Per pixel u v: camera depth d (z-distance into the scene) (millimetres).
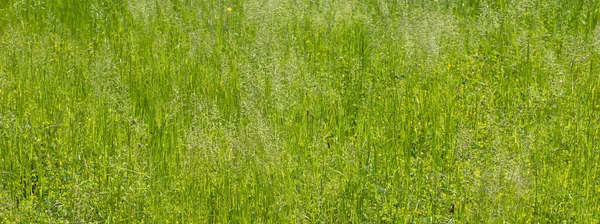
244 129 6711
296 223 5484
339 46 9516
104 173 6004
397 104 7602
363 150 6559
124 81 8219
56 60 8750
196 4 11156
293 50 8781
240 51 9133
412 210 5668
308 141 6723
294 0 10680
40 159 6254
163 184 6008
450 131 7004
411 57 8625
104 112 7191
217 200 5785
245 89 7801
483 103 7645
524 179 5805
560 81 7789
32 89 7961
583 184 6016
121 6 11352
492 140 6582
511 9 10305
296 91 7676
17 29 9891
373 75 8398
